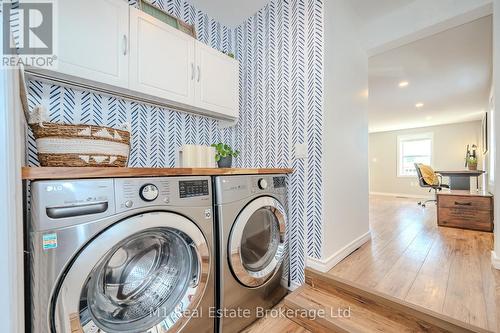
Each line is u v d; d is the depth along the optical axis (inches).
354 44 76.8
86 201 29.6
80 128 36.4
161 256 40.9
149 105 63.4
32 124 35.1
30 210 26.8
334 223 64.8
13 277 22.9
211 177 46.3
